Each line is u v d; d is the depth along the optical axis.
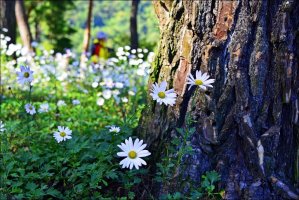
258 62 0.86
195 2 0.88
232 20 0.86
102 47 3.00
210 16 0.87
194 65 0.89
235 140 0.87
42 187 0.87
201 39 0.88
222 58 0.87
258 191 0.85
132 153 0.77
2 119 1.50
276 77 0.87
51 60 2.54
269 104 0.87
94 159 0.98
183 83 0.90
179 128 0.86
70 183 0.93
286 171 0.89
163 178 0.85
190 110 0.89
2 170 0.94
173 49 0.93
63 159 0.96
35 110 1.19
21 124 1.27
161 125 0.93
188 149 0.83
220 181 0.86
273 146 0.87
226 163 0.87
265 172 0.86
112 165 0.89
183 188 0.86
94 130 1.36
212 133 0.87
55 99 1.98
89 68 2.51
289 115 0.88
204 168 0.87
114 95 1.76
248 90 0.86
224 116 0.87
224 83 0.87
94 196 0.87
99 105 1.85
